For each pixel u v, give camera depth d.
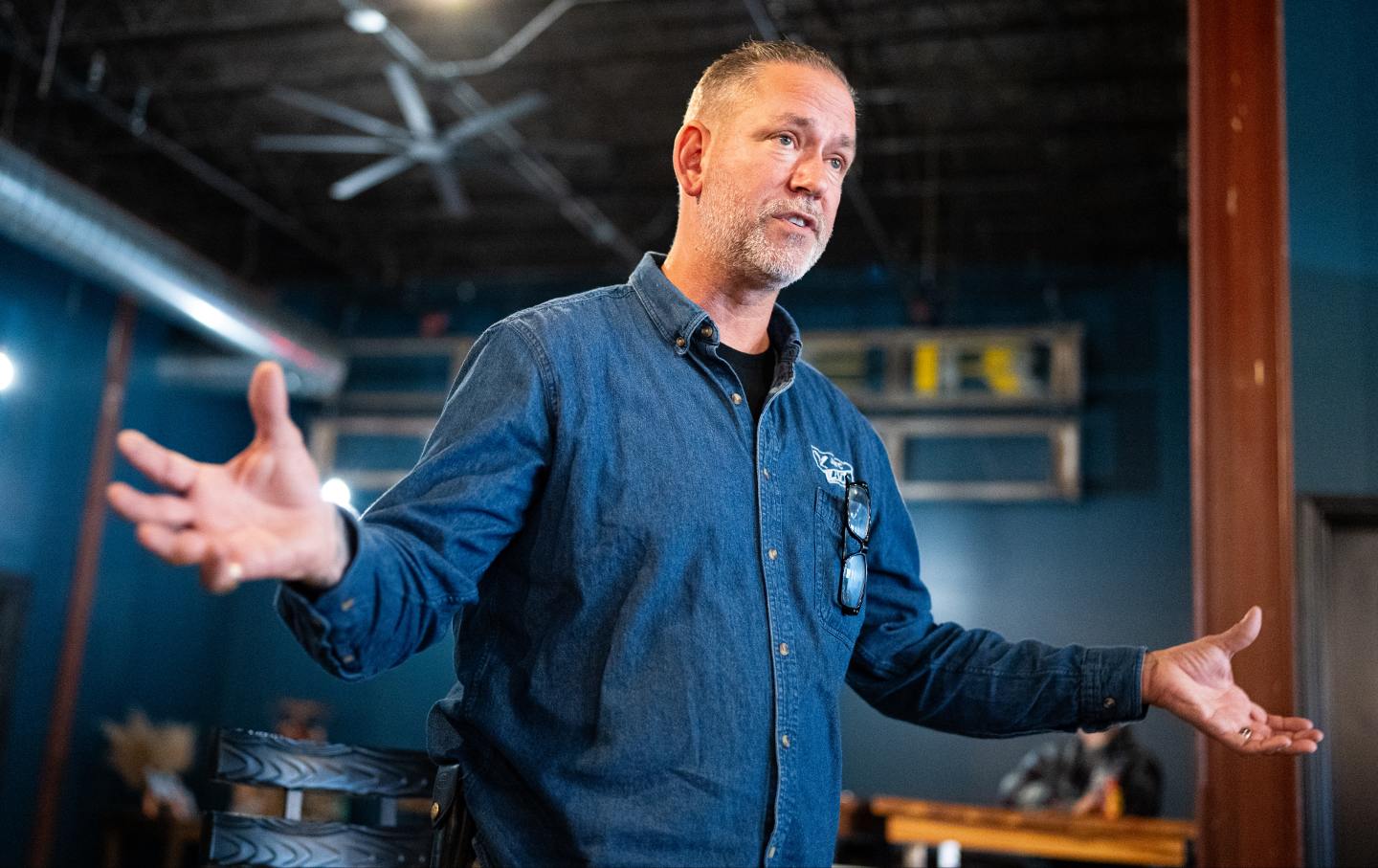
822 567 1.56
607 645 1.41
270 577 1.13
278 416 1.11
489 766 1.46
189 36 7.91
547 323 1.52
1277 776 2.66
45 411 9.45
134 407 10.25
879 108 8.27
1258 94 2.94
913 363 9.91
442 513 1.37
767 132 1.61
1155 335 9.73
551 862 1.37
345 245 10.77
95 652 9.76
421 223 10.24
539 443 1.46
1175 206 9.12
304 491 1.13
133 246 8.09
